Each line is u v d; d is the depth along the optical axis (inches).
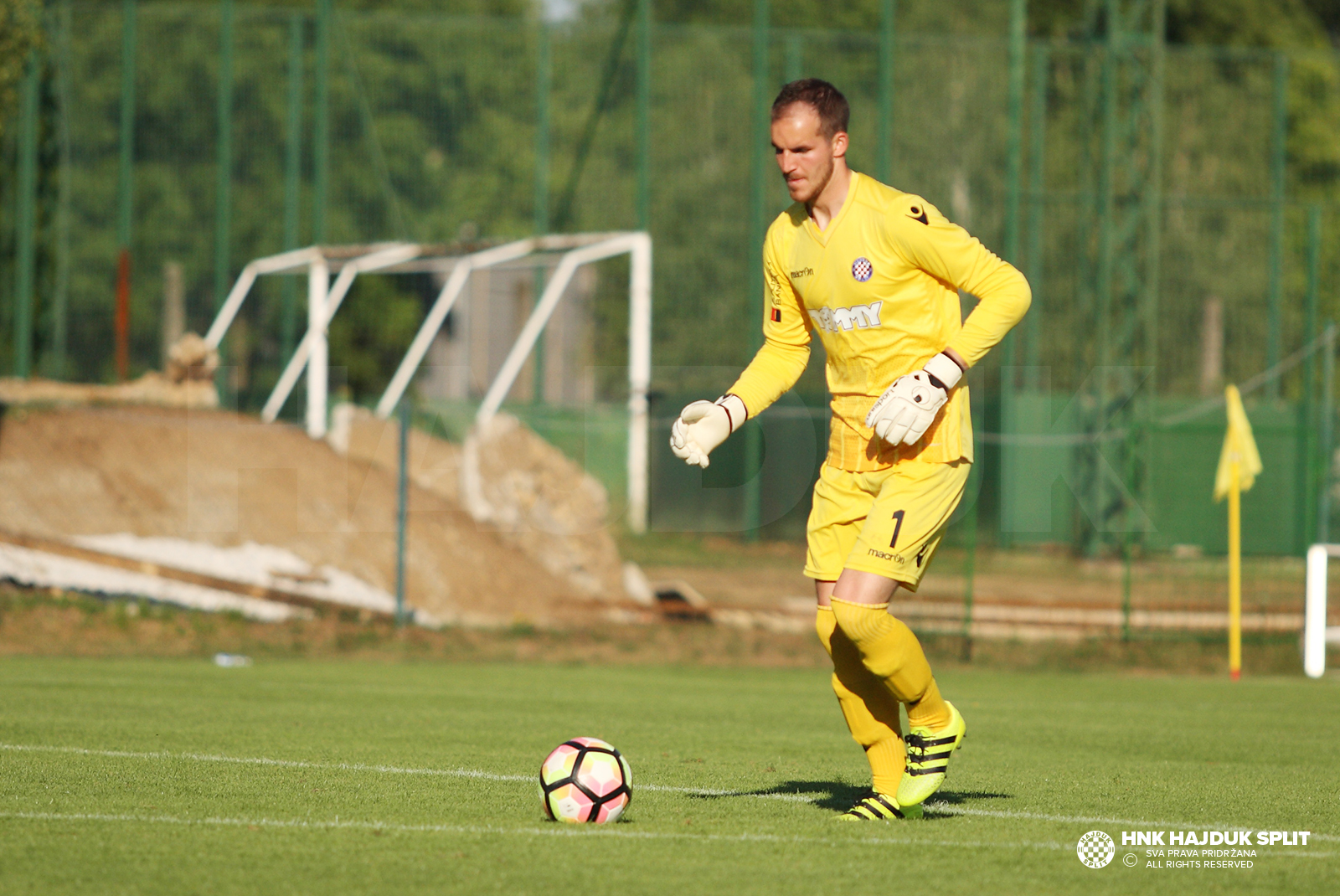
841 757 1052.5
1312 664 1931.6
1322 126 5098.4
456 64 4318.4
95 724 1155.3
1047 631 2379.4
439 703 1421.0
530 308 4579.2
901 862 647.8
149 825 710.5
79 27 4005.9
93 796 794.8
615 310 4411.9
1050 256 4451.3
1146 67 4170.8
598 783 731.4
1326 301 4675.2
